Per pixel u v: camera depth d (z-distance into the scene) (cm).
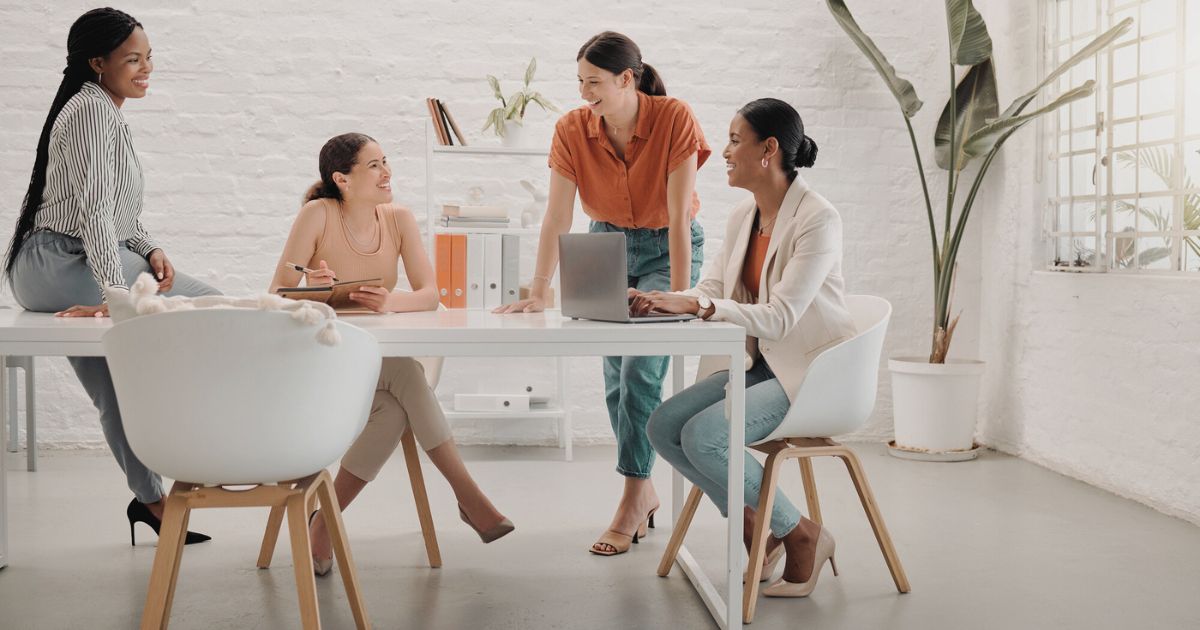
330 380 192
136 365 186
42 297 266
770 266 262
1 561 284
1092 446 403
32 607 254
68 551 302
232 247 462
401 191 469
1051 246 443
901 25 489
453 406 466
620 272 225
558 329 212
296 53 461
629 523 310
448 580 278
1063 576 284
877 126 488
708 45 478
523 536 324
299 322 185
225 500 199
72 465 425
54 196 264
